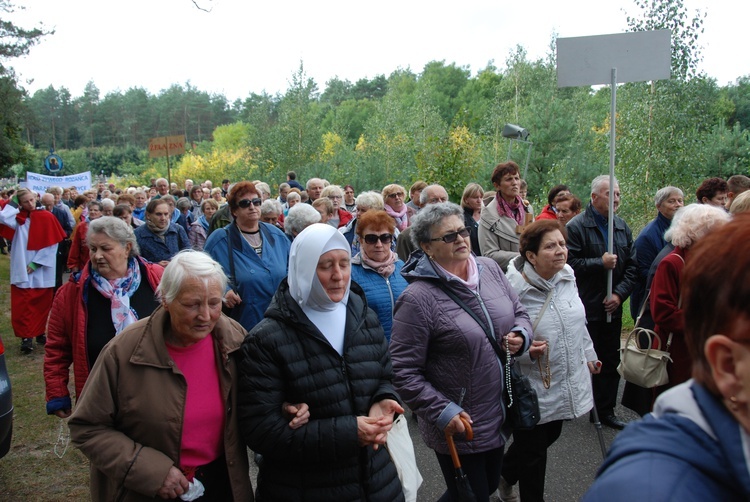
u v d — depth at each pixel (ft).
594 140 50.57
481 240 17.69
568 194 18.39
